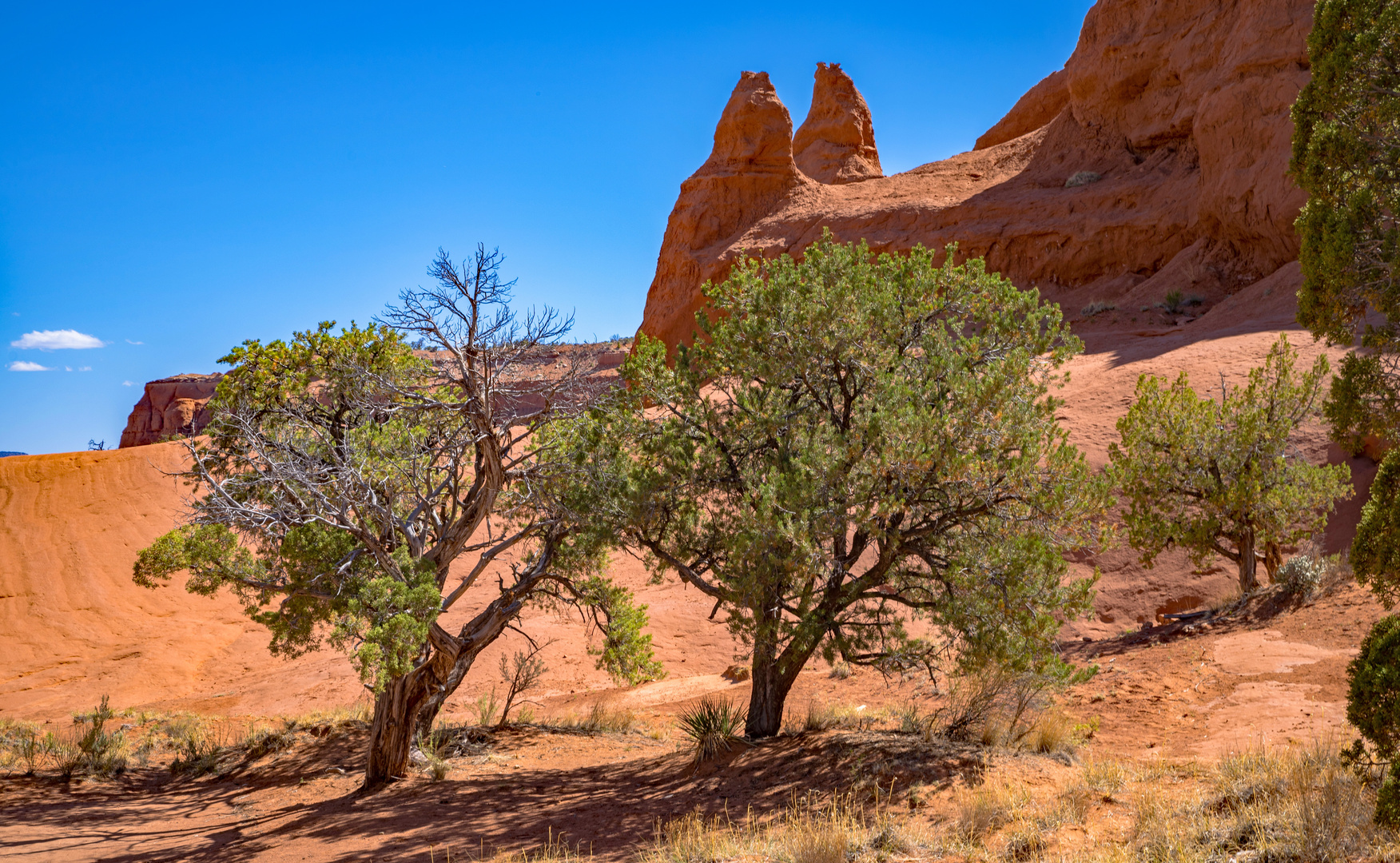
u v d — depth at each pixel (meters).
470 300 11.06
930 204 50.94
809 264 11.54
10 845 11.09
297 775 14.90
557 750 14.98
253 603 30.28
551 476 12.67
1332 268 9.96
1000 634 9.62
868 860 6.86
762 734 11.85
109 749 16.88
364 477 11.82
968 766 8.95
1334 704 10.30
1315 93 10.99
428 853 9.24
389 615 10.77
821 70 75.38
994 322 10.82
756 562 10.32
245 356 13.74
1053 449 10.02
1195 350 28.12
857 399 11.75
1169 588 20.36
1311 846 5.60
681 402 12.08
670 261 59.19
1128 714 11.44
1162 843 6.20
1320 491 16.53
